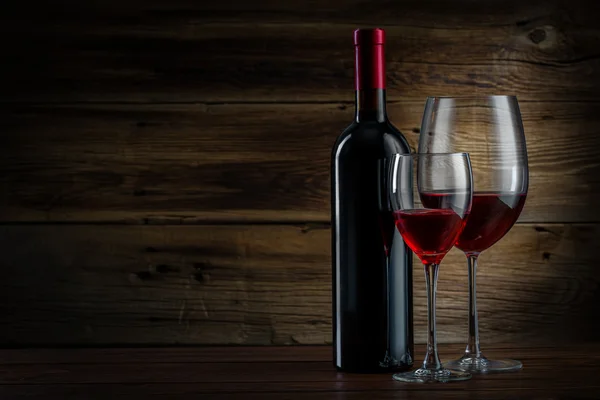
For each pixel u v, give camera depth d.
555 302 1.42
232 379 1.14
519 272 1.42
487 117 1.16
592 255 1.42
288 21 1.41
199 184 1.42
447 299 1.41
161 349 1.34
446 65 1.41
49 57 1.42
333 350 1.18
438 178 1.09
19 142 1.42
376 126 1.15
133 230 1.42
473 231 1.16
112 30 1.41
